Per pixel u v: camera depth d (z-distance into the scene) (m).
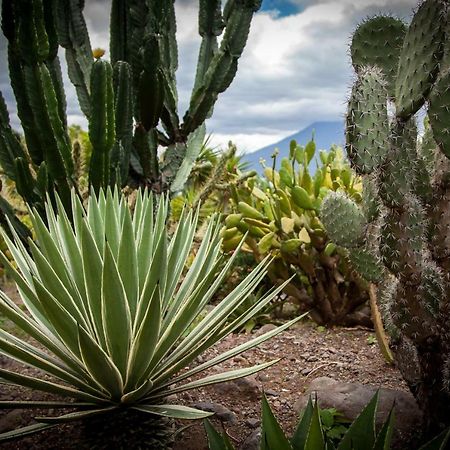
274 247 4.50
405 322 2.50
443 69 2.44
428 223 2.67
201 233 5.10
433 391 2.60
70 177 3.70
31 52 3.37
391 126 2.50
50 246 2.50
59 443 2.75
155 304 2.14
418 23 2.35
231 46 4.55
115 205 2.96
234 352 2.62
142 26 4.25
